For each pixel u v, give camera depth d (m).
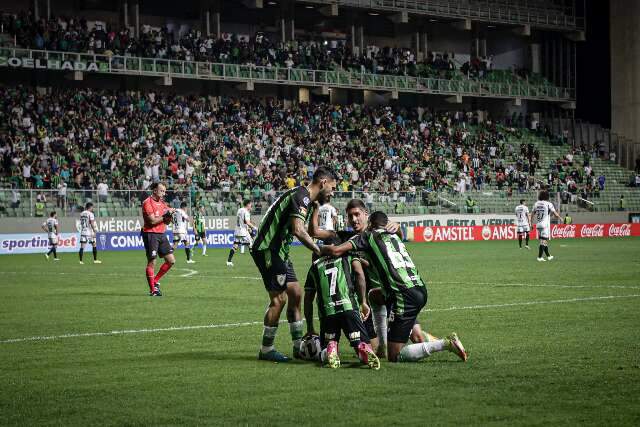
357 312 11.84
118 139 60.75
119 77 69.88
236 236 38.31
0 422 8.74
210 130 65.81
